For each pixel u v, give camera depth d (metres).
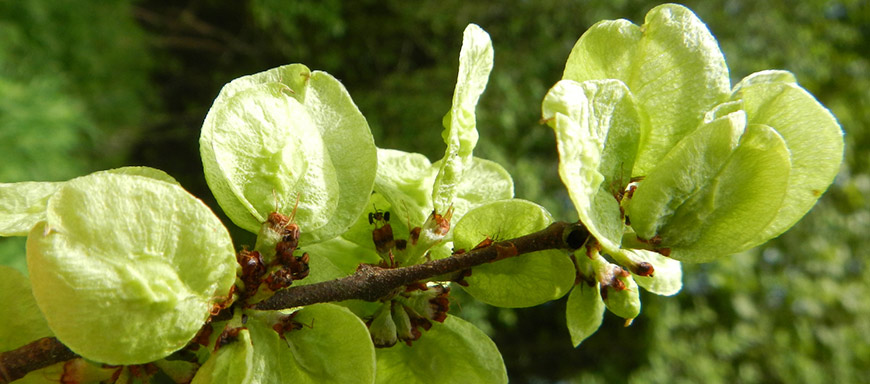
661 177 0.07
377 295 0.07
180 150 0.58
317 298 0.07
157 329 0.06
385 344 0.08
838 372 0.48
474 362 0.08
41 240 0.06
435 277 0.08
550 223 0.08
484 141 0.47
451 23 0.56
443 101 0.52
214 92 0.61
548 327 0.54
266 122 0.07
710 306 0.50
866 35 0.59
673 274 0.09
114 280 0.06
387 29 0.57
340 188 0.08
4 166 0.32
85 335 0.06
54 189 0.07
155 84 0.60
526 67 0.52
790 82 0.08
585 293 0.08
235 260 0.06
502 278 0.08
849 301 0.49
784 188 0.07
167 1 0.62
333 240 0.09
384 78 0.57
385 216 0.09
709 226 0.07
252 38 0.62
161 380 0.22
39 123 0.34
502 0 0.54
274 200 0.07
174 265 0.06
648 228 0.07
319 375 0.07
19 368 0.06
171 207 0.06
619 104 0.07
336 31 0.55
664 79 0.08
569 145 0.07
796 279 0.49
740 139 0.07
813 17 0.55
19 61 0.41
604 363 0.51
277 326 0.07
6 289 0.07
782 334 0.49
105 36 0.51
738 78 0.51
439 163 0.09
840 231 0.52
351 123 0.08
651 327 0.49
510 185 0.10
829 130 0.07
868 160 0.55
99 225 0.06
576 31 0.54
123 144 0.53
